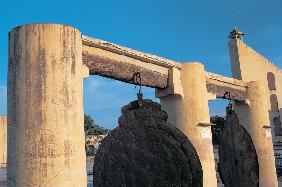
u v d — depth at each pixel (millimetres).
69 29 5270
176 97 8375
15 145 4844
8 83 5156
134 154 6059
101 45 6363
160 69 7984
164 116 6523
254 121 11391
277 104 33938
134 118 6219
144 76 7508
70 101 5066
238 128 9273
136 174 6004
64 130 4914
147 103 6453
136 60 7332
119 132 5969
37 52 4992
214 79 9883
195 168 6395
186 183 6285
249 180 8914
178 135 6441
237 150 9172
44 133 4785
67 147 4902
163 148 6293
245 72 30984
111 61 6699
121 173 5867
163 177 6176
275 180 11367
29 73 4941
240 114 11617
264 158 11180
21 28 5121
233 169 9078
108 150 5793
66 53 5148
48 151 4754
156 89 8344
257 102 11469
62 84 5016
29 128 4801
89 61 6227
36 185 4664
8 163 4949
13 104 4980
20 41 5082
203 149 8250
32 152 4734
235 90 10984
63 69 5062
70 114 5035
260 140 11297
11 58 5156
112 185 5750
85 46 6168
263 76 32594
